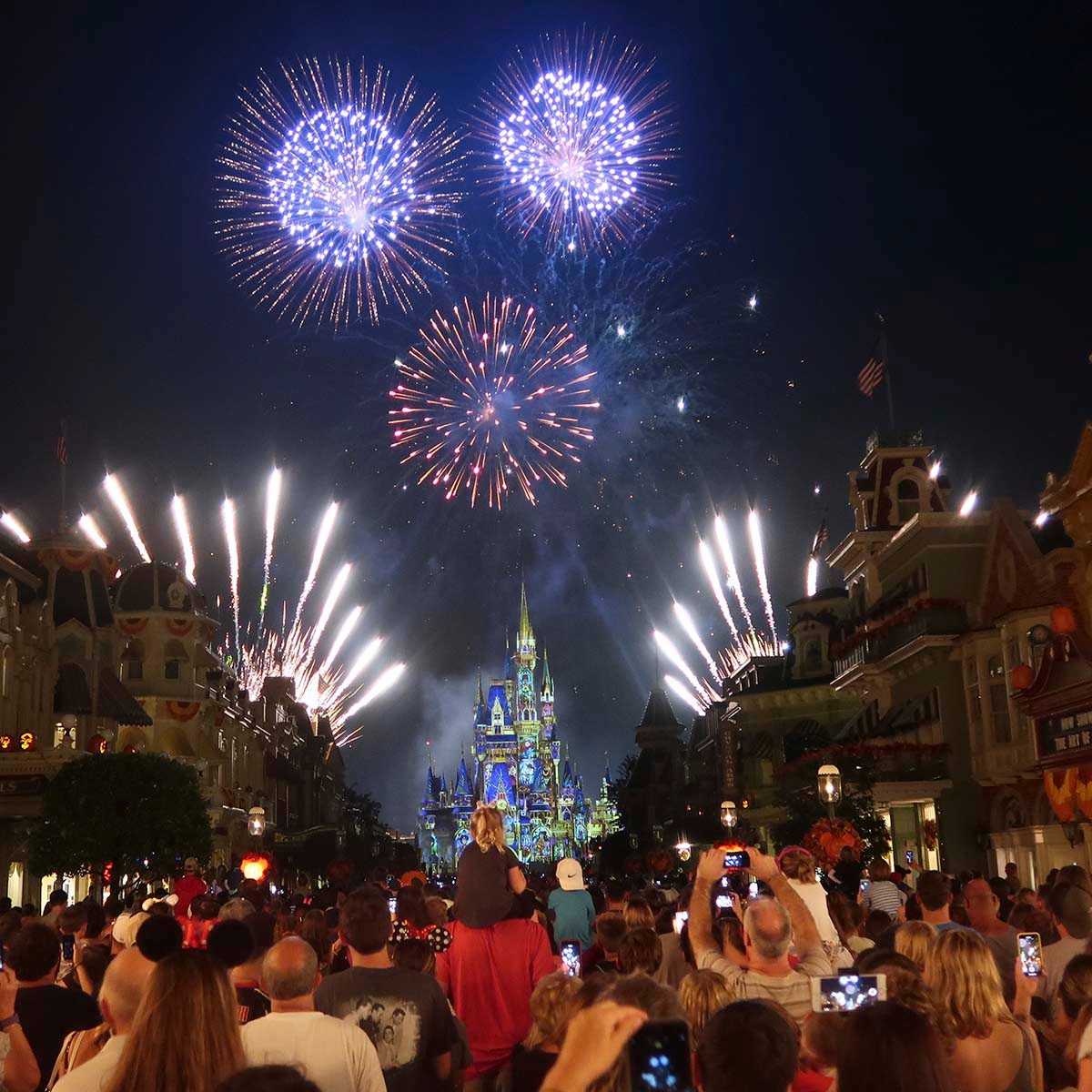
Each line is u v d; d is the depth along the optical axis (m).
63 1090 6.85
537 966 11.32
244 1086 4.16
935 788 49.25
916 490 61.44
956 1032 7.95
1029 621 44.22
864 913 17.47
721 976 8.46
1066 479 41.53
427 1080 8.95
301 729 119.25
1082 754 31.97
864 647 58.69
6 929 15.26
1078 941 11.13
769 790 75.06
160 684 74.62
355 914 9.09
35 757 52.19
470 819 11.50
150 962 7.61
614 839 91.94
